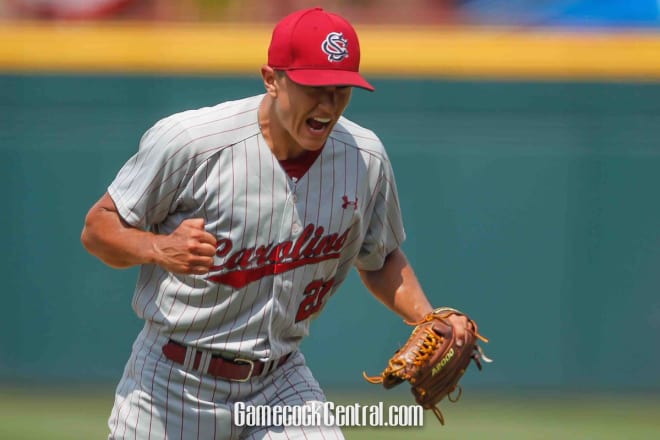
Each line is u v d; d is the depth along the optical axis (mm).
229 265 11180
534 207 25562
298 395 11906
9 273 25812
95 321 25891
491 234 25594
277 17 25797
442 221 25609
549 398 25703
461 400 25547
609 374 25641
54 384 25969
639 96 25344
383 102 25516
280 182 11109
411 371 11453
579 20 25562
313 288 11766
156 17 25703
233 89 25578
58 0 25672
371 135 11781
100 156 25594
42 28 25531
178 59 25516
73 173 25641
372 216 12102
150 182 10977
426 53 25469
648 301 25531
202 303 11320
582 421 23844
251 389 11719
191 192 11039
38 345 25891
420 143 25562
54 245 25766
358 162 11508
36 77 25469
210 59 25547
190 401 11602
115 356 25922
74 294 25828
